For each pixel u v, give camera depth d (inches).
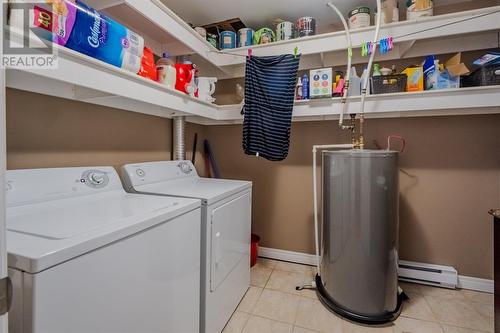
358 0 66.4
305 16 74.1
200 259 47.1
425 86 62.9
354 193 57.9
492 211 45.4
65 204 39.4
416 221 75.4
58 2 31.0
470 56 67.4
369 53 63.0
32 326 20.8
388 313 57.9
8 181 34.1
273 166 90.4
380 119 77.4
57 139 46.3
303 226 87.4
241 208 63.3
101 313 26.4
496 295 45.3
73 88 41.0
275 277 77.8
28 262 20.9
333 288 62.2
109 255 27.4
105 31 37.8
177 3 68.4
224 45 76.0
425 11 58.4
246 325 56.5
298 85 71.5
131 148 63.6
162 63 56.4
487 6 66.5
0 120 17.3
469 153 70.4
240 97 84.9
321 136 84.0
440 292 69.7
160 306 35.3
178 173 67.6
